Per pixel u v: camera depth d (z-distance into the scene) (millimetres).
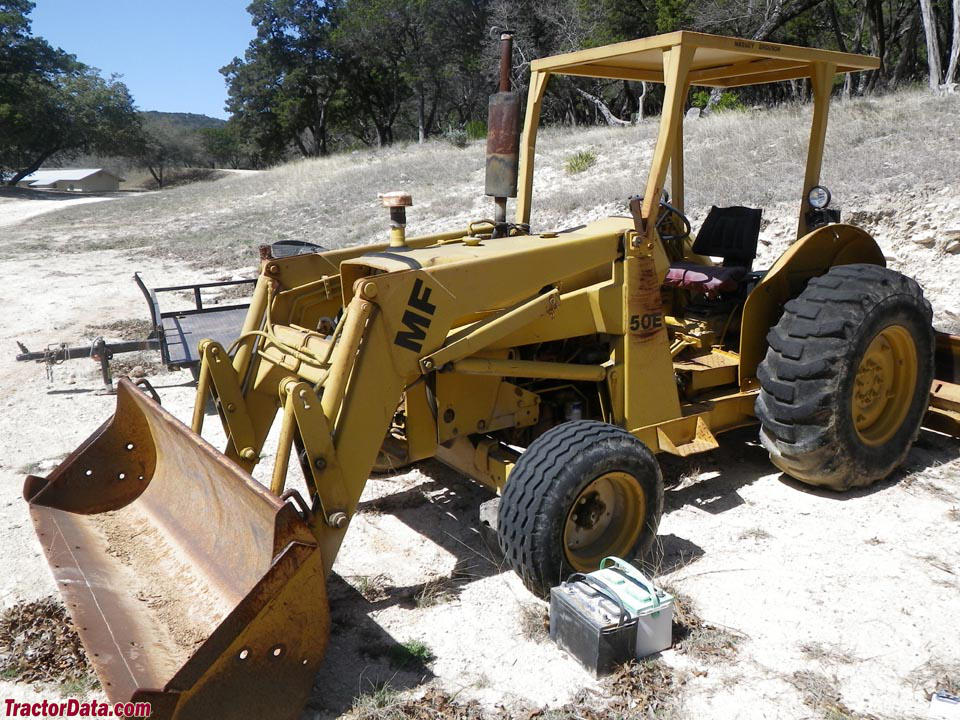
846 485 4398
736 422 4617
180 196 27578
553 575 3373
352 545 4133
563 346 4234
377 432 3334
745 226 5066
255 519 2926
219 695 2545
